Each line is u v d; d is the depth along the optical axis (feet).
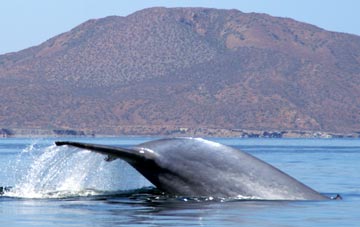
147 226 166.30
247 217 177.17
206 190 196.85
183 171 198.08
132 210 189.16
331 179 341.00
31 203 205.87
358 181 325.62
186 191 198.08
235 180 195.83
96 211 188.65
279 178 199.21
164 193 202.08
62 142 189.26
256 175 196.65
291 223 171.42
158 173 200.03
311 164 524.93
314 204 196.03
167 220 173.99
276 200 195.52
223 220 173.68
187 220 173.78
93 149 191.11
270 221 173.06
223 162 197.16
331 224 172.35
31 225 169.37
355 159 641.81
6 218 179.93
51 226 167.43
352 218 179.93
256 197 194.90
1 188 238.07
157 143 201.46
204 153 198.90
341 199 213.66
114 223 170.30
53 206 199.21
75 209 192.95
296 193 199.41
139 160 197.77
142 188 232.32
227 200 194.70
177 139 202.59
